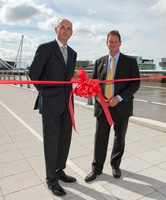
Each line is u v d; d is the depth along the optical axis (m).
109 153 4.22
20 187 3.14
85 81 2.81
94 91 2.84
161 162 3.79
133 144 4.60
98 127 3.32
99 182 3.23
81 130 5.67
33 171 3.58
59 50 2.90
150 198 2.86
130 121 6.19
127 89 3.16
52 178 3.02
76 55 3.14
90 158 4.01
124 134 3.37
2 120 6.93
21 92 14.29
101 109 3.25
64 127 3.14
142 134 5.21
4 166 3.77
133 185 3.14
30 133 5.55
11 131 5.76
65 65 2.95
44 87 2.95
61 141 3.19
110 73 3.20
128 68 3.17
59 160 3.23
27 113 7.84
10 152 4.37
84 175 3.43
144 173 3.45
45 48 2.82
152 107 8.44
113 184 3.18
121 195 2.93
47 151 2.99
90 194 2.96
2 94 13.30
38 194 2.98
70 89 3.05
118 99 3.10
